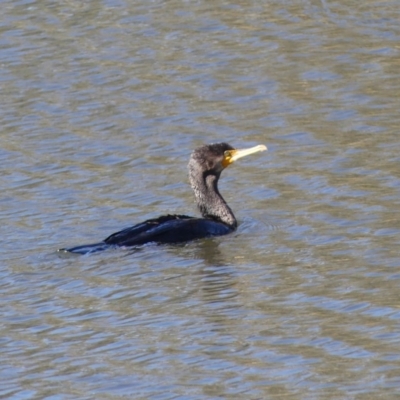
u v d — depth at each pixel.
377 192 22.38
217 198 21.62
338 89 28.27
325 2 33.28
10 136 26.81
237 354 16.02
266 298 17.94
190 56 30.70
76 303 18.14
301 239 20.44
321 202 22.19
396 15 32.16
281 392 14.80
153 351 16.30
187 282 18.78
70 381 15.52
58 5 34.28
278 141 25.73
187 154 25.38
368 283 18.23
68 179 24.28
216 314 17.47
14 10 34.12
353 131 25.88
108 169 24.78
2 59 31.20
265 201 22.61
